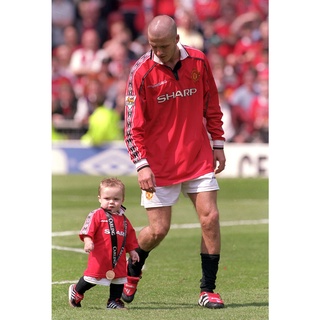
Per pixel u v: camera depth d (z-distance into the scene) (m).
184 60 23.94
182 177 23.86
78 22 84.12
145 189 23.28
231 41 82.50
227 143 73.44
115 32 84.38
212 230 23.72
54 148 71.94
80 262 31.25
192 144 23.92
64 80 80.25
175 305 23.92
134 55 83.88
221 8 83.62
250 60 80.25
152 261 31.88
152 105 23.86
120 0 85.88
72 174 71.50
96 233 22.98
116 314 22.33
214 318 21.88
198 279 28.22
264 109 75.62
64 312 22.69
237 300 24.64
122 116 79.00
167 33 22.78
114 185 23.11
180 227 41.06
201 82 24.30
